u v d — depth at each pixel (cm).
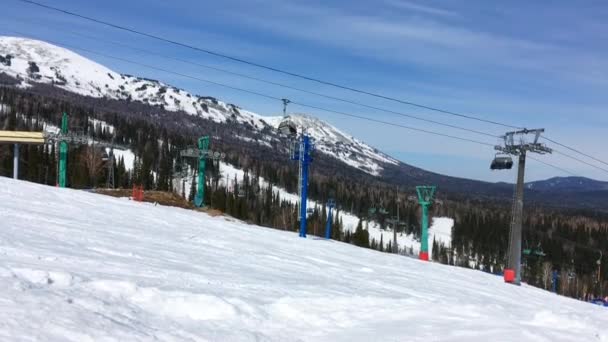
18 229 1274
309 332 762
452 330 784
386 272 1794
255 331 716
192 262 1232
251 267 1331
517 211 3045
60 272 741
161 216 2484
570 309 1797
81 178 7806
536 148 3039
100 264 952
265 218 10356
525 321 894
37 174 8012
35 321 532
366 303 954
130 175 9994
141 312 681
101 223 1794
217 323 716
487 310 952
